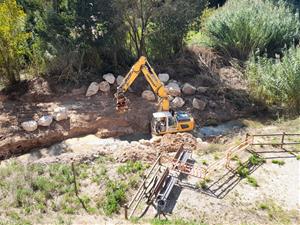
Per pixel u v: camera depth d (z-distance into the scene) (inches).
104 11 1029.2
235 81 1147.3
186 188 668.1
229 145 843.4
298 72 989.2
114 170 719.7
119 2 1036.5
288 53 1155.9
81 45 1042.1
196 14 1141.7
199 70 1172.5
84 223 575.2
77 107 989.2
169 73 1142.3
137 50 1163.3
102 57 1133.7
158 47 1173.7
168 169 685.9
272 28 1232.2
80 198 649.6
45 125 916.6
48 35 1005.8
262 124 1005.2
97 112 975.6
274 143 805.9
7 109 965.8
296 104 1021.8
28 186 663.1
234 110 1055.0
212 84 1123.9
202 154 787.4
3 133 887.1
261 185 682.8
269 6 1318.9
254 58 1162.6
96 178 697.0
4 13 933.8
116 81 1071.0
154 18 1107.9
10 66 1011.3
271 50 1263.5
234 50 1259.8
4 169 727.7
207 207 627.2
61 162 756.0
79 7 1000.2
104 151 796.0
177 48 1212.5
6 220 569.0
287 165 738.8
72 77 1054.4
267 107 1067.9
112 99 1029.8
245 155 769.6
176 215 610.2
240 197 651.5
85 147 881.5
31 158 844.6
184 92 1083.3
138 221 586.6
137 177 696.4
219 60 1222.9
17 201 628.1
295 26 1286.9
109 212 618.8
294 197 655.8
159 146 829.2
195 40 1302.9
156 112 954.7
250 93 1091.3
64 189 666.2
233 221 601.0
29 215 593.6
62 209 623.8
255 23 1226.0
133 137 943.0
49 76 1064.2
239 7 1294.3
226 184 682.2
